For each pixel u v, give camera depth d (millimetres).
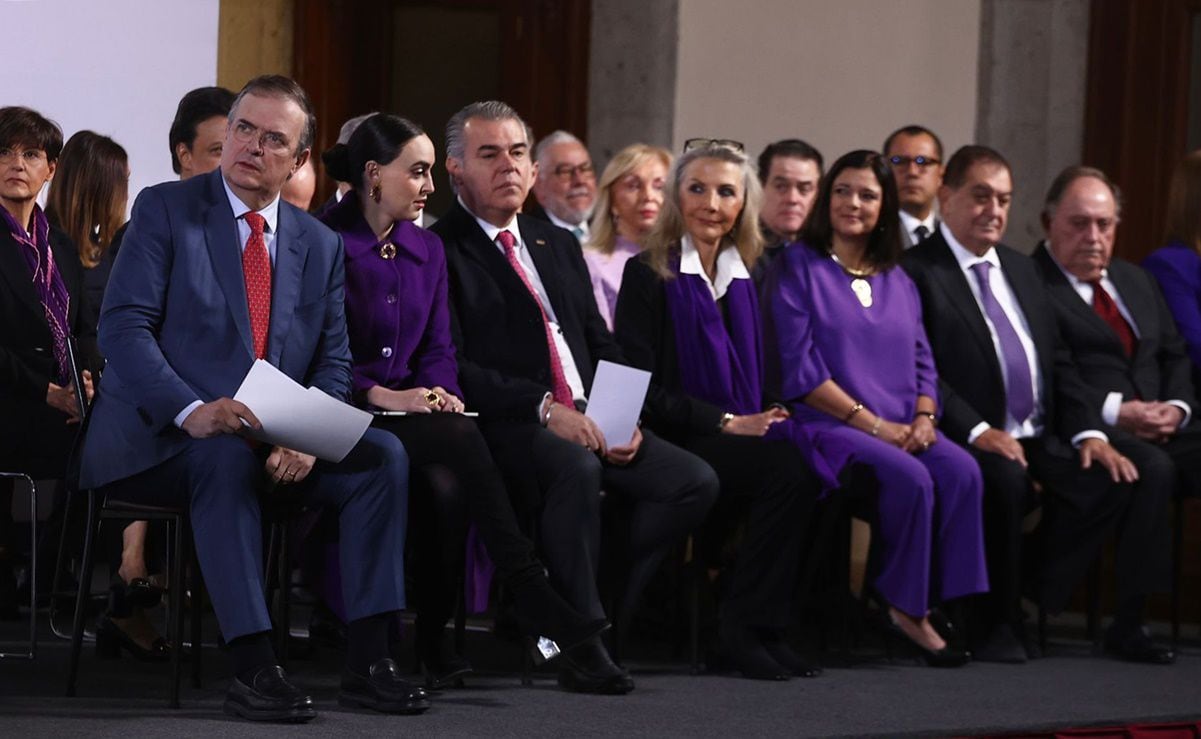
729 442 12648
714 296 13336
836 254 13984
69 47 15023
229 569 9789
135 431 10094
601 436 11914
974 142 20453
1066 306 15328
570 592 11352
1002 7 20266
